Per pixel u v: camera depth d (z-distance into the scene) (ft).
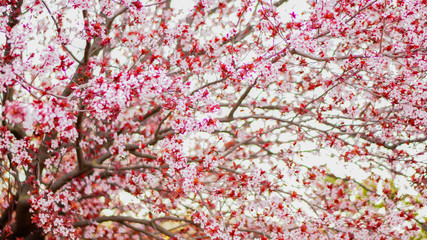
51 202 19.66
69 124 13.98
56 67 15.01
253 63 17.03
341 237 19.94
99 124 24.08
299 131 22.79
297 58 20.03
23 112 10.92
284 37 17.47
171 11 26.58
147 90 14.29
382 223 20.93
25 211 24.22
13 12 17.30
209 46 21.34
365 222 21.25
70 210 24.75
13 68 13.84
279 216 19.40
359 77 20.70
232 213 21.56
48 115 12.25
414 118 20.85
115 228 31.09
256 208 19.84
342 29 17.53
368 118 22.29
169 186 17.98
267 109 26.11
